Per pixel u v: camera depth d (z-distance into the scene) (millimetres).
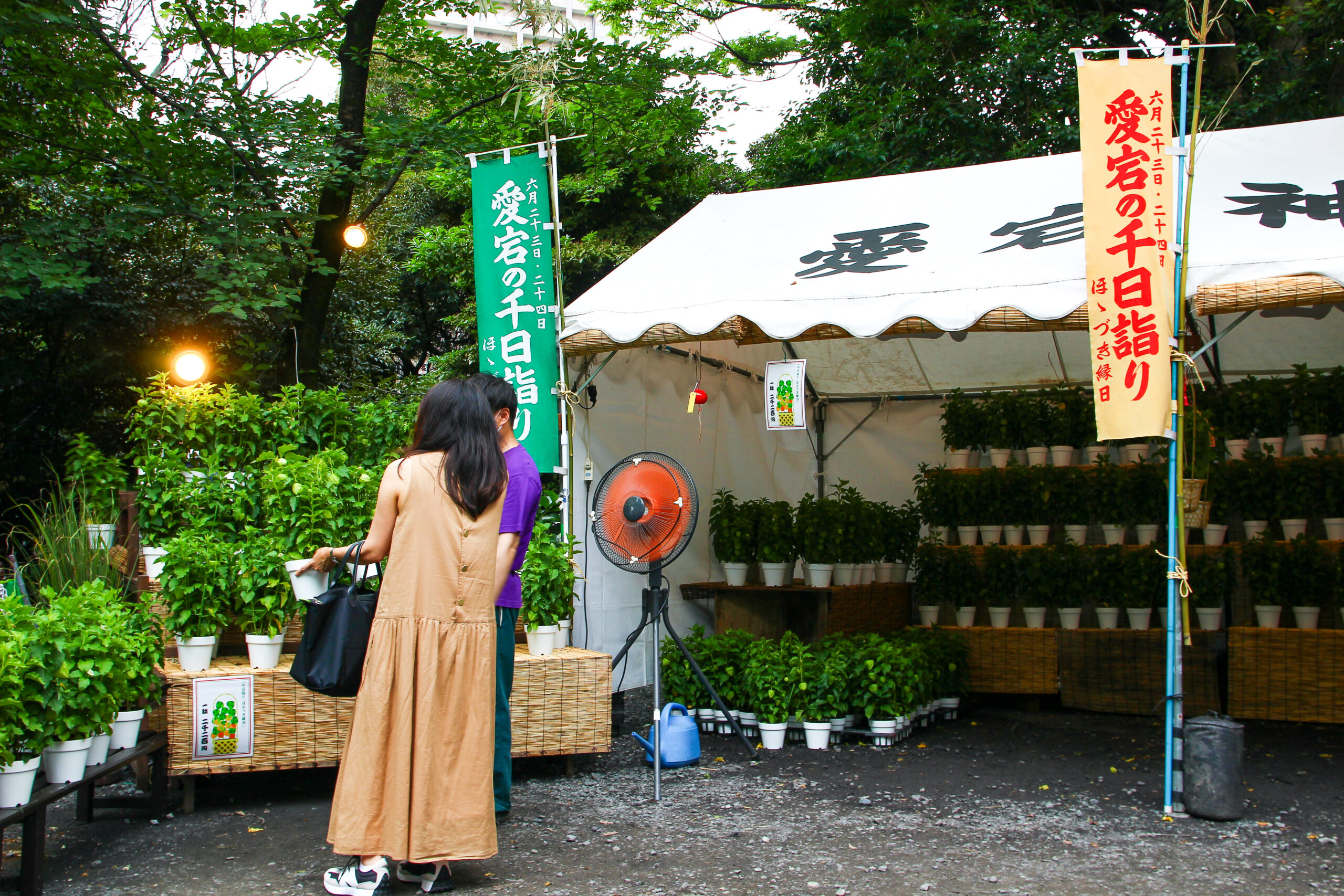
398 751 2820
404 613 2861
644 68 10492
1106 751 5090
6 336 9992
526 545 3646
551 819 3830
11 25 6988
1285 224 4301
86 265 7043
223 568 3906
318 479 4258
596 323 5203
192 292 10398
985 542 6613
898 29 11766
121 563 4594
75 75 7594
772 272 5219
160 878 3170
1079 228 4734
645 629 6504
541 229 5453
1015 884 3111
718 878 3172
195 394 4852
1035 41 10453
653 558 4406
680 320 4887
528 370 5430
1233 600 6262
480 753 2891
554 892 3033
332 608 2902
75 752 3047
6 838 3578
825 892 3049
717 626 6559
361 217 10398
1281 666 5750
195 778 3928
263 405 5094
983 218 5457
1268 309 3869
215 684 3857
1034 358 7367
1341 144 5305
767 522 6367
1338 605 5816
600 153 11891
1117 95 3711
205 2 9000
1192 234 4359
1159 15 10914
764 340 5422
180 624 3844
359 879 2861
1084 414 6547
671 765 4656
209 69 8859
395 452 5293
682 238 6363
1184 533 3875
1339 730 5613
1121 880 3152
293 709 3977
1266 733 5539
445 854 2822
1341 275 3660
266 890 3059
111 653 3162
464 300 17578
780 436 8125
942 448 7902
